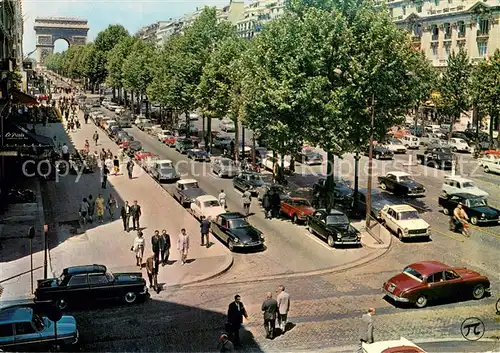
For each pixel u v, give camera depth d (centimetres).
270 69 3512
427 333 1889
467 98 6781
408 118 10025
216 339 1823
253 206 3900
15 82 5338
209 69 5684
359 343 1806
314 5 3631
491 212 3444
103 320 1989
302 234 3222
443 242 3081
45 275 2238
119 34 13150
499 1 8112
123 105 11500
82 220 3369
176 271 2536
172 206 3841
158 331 1889
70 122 7869
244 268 2619
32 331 1691
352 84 3375
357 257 2803
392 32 3428
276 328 1919
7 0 4862
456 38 8838
